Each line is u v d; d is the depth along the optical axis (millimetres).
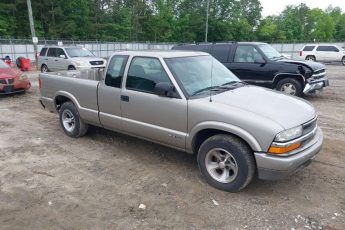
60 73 7285
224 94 4855
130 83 5453
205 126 4504
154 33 68062
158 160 5664
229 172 4535
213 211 4090
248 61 11164
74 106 6641
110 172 5211
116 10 62719
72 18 54188
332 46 28641
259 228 3762
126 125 5590
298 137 4188
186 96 4773
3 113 9227
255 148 4113
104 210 4129
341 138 6852
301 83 10484
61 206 4219
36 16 50812
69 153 6016
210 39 73250
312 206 4207
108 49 45625
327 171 5207
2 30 45250
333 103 10594
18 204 4266
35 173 5176
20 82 11891
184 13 73062
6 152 6066
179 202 4301
